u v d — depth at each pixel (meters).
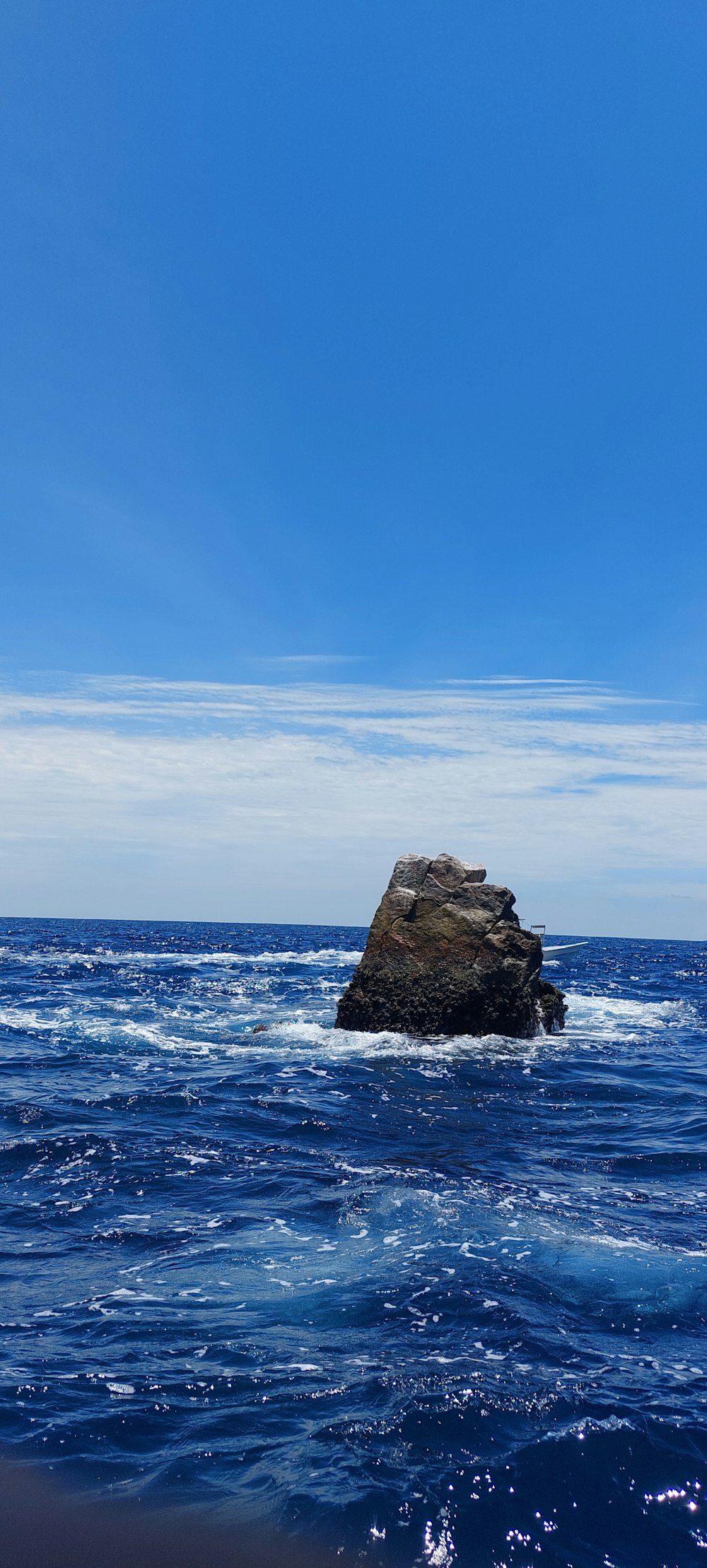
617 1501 5.70
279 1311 8.11
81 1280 8.73
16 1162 12.60
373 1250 9.60
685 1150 14.28
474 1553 5.21
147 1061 21.22
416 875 26.97
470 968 25.41
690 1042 27.03
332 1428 6.31
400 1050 23.03
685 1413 6.60
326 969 51.31
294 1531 5.30
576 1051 24.16
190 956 61.19
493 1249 9.68
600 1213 11.03
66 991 35.09
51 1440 6.09
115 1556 5.04
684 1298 8.59
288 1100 17.16
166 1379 6.91
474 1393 6.77
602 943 166.00
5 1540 5.13
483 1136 14.96
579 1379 7.05
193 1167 12.62
